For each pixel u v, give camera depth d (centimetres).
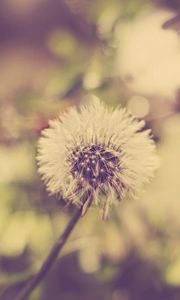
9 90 39
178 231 31
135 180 17
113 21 33
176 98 30
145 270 31
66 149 18
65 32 36
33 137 31
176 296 31
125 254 32
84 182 17
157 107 31
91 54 34
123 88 31
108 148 18
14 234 30
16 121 31
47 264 21
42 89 37
